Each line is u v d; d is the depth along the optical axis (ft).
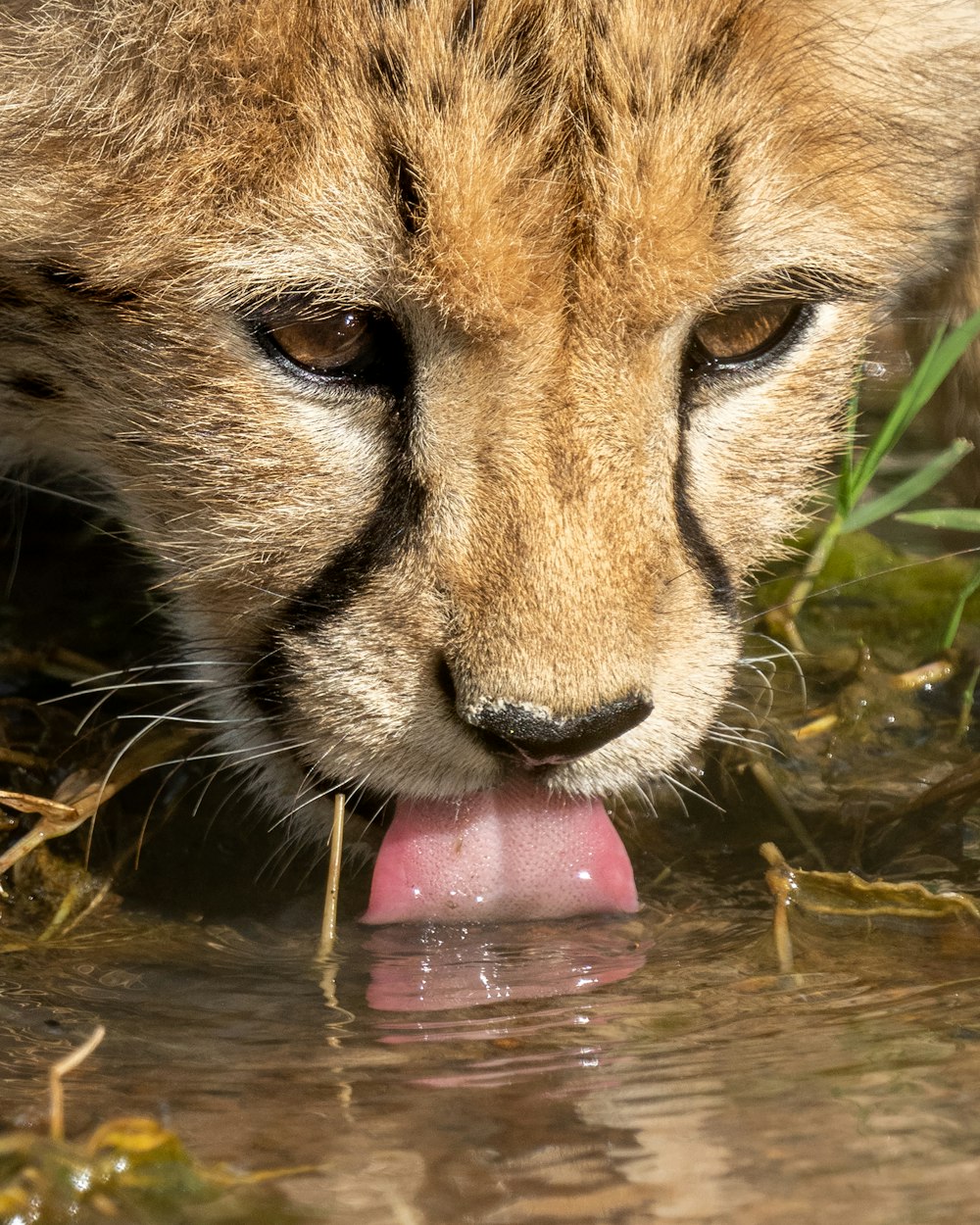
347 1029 17.37
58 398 23.09
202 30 19.94
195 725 25.18
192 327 20.79
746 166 19.98
